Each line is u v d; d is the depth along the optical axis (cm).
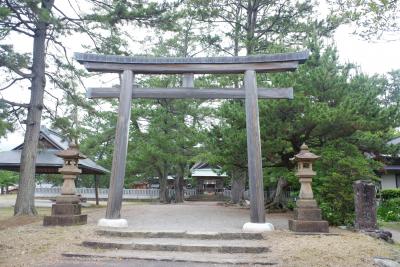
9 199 3266
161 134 2677
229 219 1267
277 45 1775
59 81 1550
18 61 1319
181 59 1122
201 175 4112
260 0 2119
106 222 1018
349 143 1355
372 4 888
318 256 720
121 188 1062
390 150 1389
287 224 1147
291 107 1273
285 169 1606
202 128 2670
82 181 4131
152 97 1134
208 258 725
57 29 1366
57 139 2258
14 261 700
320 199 1166
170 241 841
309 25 1992
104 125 2830
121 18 1458
